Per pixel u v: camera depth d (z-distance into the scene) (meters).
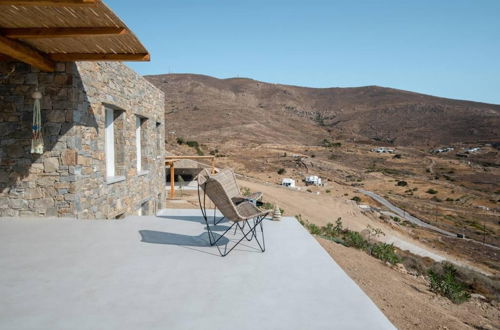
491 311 6.24
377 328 2.24
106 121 7.71
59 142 5.42
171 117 112.81
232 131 102.94
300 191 38.97
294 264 3.44
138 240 4.22
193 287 2.83
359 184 65.50
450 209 53.25
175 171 23.41
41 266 3.26
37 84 5.34
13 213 5.46
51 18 3.82
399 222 40.50
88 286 2.81
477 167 87.88
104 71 6.66
